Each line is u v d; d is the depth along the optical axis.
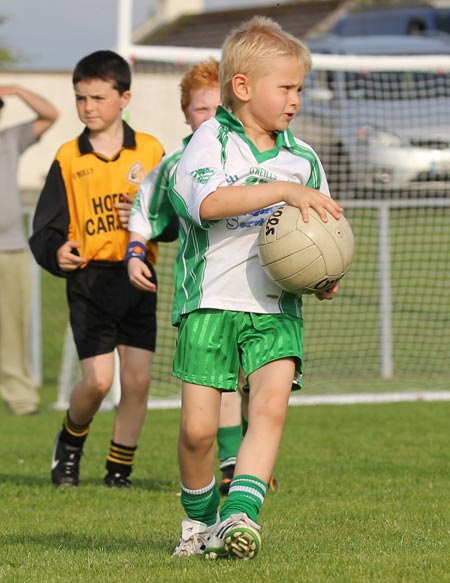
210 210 11.23
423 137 40.62
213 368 11.82
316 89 41.34
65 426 18.12
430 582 10.69
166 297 37.94
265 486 11.25
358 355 35.34
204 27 90.25
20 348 29.27
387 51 54.56
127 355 17.64
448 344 36.16
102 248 17.31
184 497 12.25
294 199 11.14
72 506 16.39
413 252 40.22
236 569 11.20
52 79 75.62
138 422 18.02
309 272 11.52
